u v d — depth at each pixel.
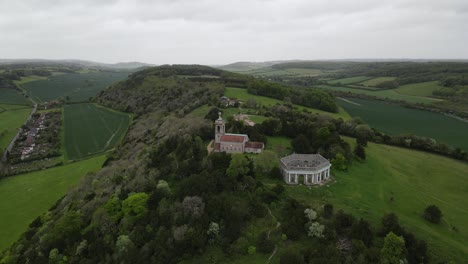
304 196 117.88
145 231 102.06
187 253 95.69
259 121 190.62
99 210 113.31
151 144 178.12
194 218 102.69
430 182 145.00
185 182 114.81
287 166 127.00
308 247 93.75
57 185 170.75
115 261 96.38
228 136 147.50
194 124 169.75
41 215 138.12
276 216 107.00
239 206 108.19
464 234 106.88
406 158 172.12
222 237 99.69
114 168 159.75
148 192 120.25
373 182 137.62
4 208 151.25
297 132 172.88
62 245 108.56
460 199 130.88
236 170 119.69
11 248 117.38
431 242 99.69
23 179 183.38
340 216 101.50
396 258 87.75
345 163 149.00
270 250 95.25
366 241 94.19
